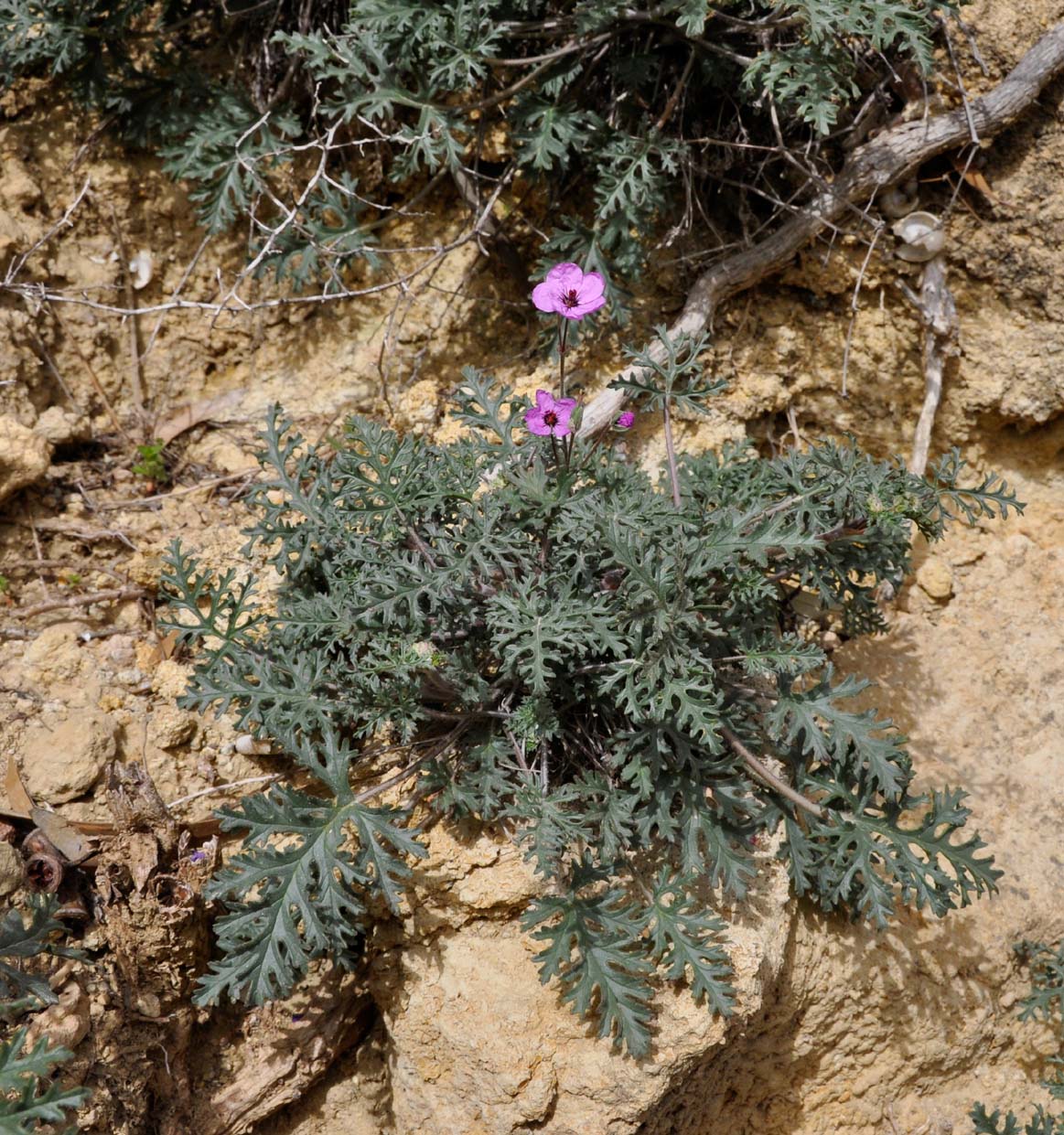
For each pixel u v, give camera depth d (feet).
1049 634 4.29
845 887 3.82
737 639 3.82
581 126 4.24
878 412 4.39
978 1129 3.94
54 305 4.27
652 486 4.01
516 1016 3.71
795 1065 3.98
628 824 3.80
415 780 3.84
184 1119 3.77
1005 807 4.12
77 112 4.33
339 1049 3.89
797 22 4.04
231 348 4.36
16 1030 3.64
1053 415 4.38
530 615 3.66
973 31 4.24
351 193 4.16
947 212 4.27
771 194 4.32
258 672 3.76
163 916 3.75
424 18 4.09
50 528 4.07
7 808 3.77
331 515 3.87
